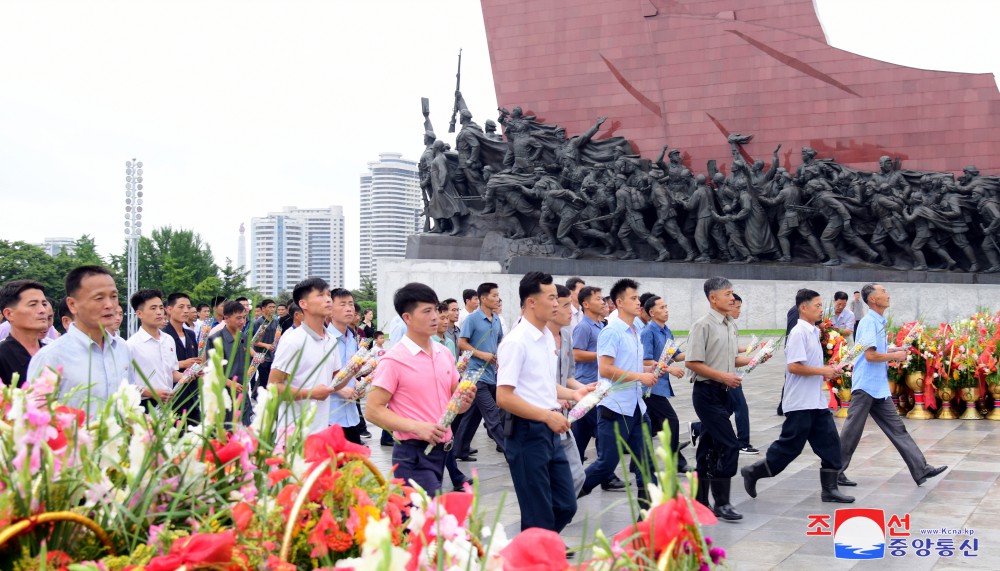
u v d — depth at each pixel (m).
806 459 10.54
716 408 7.51
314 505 2.67
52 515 2.45
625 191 28.44
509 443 5.62
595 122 31.62
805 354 7.95
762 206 27.59
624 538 2.68
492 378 10.24
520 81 32.88
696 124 30.19
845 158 28.12
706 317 7.57
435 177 30.03
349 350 8.64
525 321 5.73
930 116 27.16
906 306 25.69
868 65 27.98
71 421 2.80
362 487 2.85
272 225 156.12
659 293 27.98
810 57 28.75
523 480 5.53
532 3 32.84
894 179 26.42
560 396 6.63
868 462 10.19
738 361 8.91
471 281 28.58
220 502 2.85
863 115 27.97
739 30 29.75
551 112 32.28
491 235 29.44
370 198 173.38
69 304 5.35
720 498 7.55
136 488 2.75
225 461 2.85
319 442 2.88
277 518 2.65
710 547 2.66
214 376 2.94
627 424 7.39
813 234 27.34
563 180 29.50
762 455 10.84
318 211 165.25
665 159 30.48
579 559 2.62
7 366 5.99
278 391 3.12
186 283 49.47
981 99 26.56
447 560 2.52
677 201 28.22
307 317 6.31
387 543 2.14
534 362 5.67
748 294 27.30
